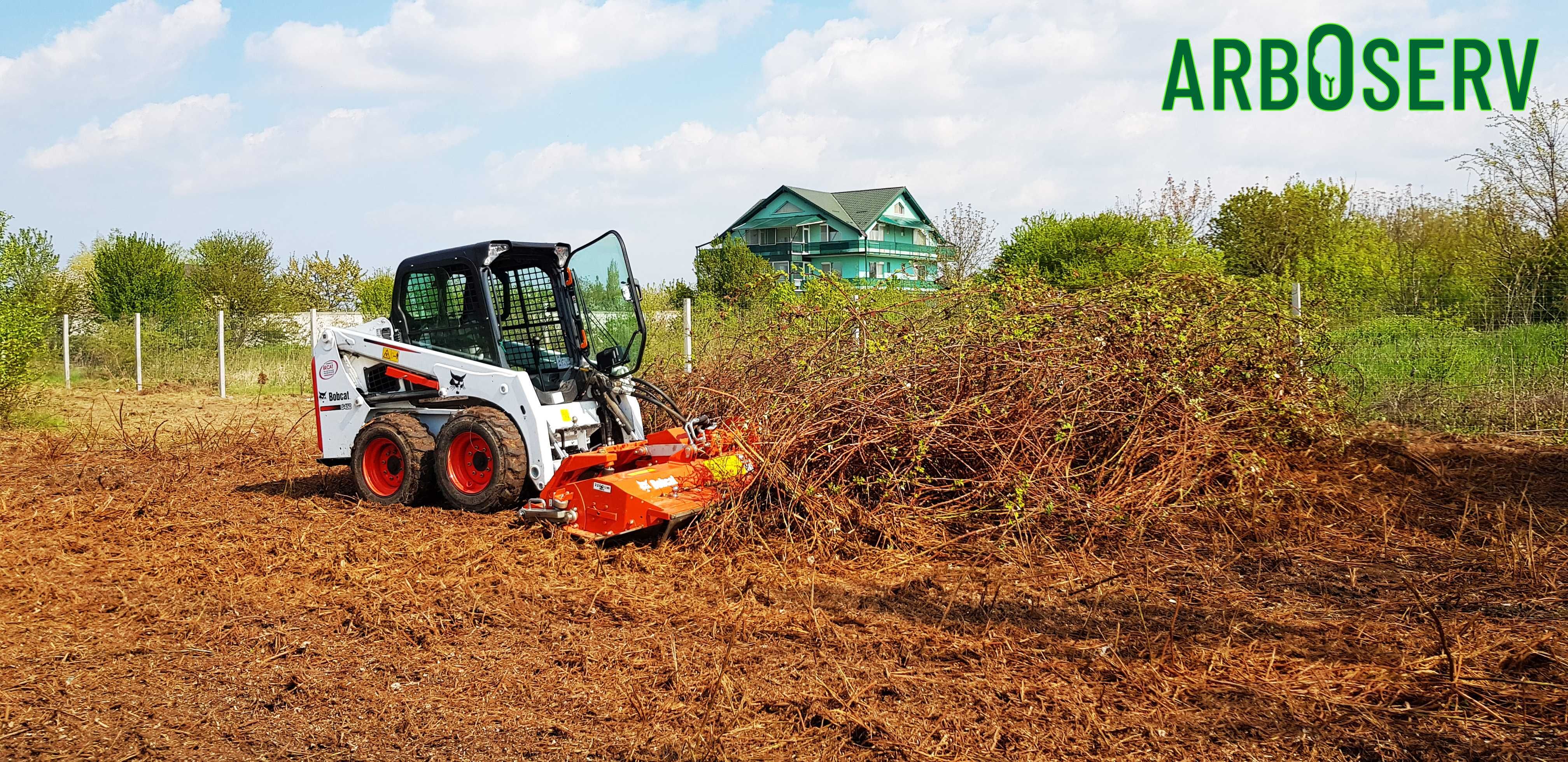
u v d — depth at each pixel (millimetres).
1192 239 14875
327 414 7879
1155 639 4262
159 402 15430
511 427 6691
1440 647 4102
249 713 3699
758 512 5984
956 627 4461
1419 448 8328
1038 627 4449
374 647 4359
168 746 3430
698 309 12977
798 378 6898
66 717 3672
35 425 12297
